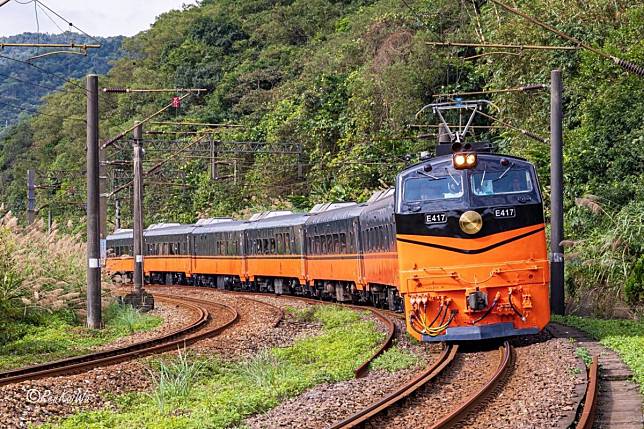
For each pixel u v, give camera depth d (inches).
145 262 2025.1
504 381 480.1
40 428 441.1
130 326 959.6
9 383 568.1
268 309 1098.7
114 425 449.7
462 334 610.2
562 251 839.7
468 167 621.0
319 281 1248.8
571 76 1246.9
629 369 490.0
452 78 1811.0
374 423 401.7
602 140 1016.9
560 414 383.9
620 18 1210.6
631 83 993.5
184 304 1246.3
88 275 938.1
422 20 1989.4
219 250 1635.1
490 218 617.0
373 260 937.5
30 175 1768.0
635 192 946.1
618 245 861.2
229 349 732.0
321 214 1227.9
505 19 1455.5
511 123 1353.3
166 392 526.9
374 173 1749.5
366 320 879.1
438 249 619.2
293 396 502.9
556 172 842.2
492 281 611.5
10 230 893.8
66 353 757.3
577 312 868.6
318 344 735.1
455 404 432.1
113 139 1280.8
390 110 1827.0
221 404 468.4
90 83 933.2
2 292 872.3
